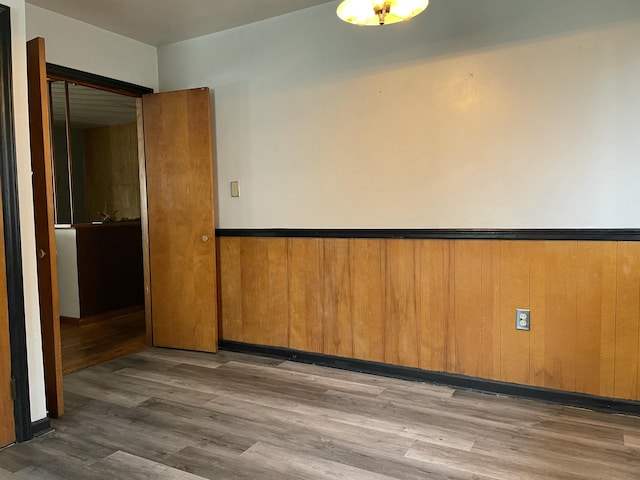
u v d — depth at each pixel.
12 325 2.31
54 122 7.39
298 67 3.35
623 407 2.55
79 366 3.46
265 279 3.59
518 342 2.77
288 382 3.09
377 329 3.19
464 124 2.84
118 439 2.36
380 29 3.04
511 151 2.73
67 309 4.80
